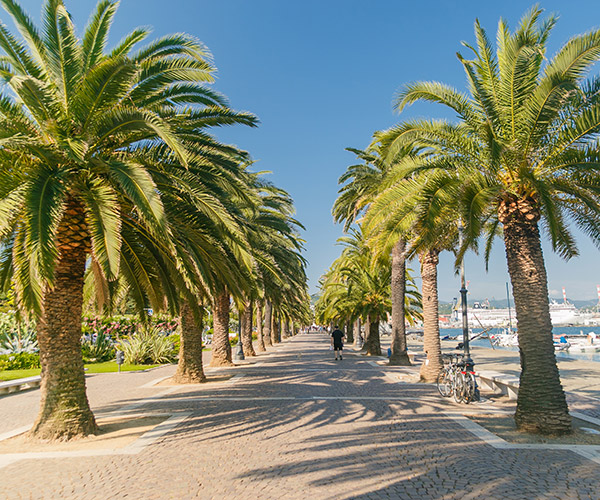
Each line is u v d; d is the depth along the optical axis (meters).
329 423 8.91
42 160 7.84
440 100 9.45
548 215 7.77
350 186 22.20
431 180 8.98
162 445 7.36
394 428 8.44
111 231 7.32
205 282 8.79
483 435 7.85
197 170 9.51
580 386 14.75
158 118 7.40
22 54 8.48
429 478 5.61
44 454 6.95
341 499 4.93
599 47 7.37
